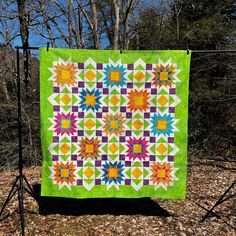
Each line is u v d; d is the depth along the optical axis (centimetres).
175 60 281
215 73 810
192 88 799
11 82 793
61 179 284
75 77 278
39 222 296
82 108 281
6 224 292
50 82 276
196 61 802
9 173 473
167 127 286
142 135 286
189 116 779
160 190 289
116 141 286
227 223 300
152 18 902
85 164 285
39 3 662
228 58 781
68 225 291
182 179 289
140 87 282
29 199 342
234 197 372
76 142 283
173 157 288
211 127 789
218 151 762
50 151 280
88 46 912
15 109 642
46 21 652
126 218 306
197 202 352
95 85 280
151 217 310
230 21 859
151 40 855
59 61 276
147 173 288
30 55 692
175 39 845
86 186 286
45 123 278
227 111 790
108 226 289
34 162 623
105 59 279
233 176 479
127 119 284
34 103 652
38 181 413
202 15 888
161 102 284
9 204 329
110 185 288
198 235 277
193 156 693
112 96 282
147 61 281
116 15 642
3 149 634
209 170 522
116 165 287
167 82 282
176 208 333
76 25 734
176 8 902
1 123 650
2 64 786
